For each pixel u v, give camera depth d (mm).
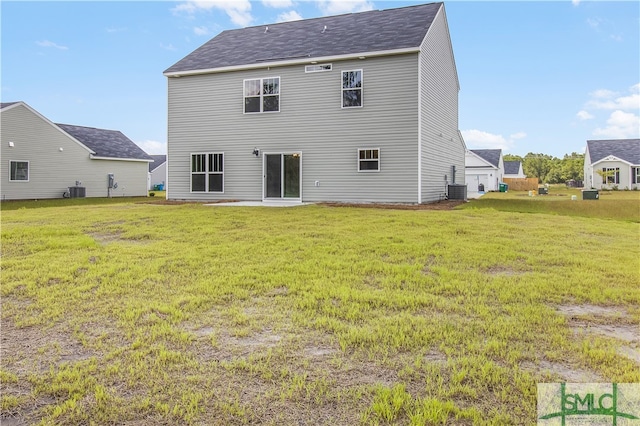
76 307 4402
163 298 4691
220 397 2662
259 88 17547
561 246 7586
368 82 16078
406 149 15664
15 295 4848
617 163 42656
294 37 19078
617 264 6168
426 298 4559
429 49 16719
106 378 2908
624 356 3201
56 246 7449
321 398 2629
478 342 3428
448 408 2473
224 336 3643
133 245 7734
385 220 10656
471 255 6758
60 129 26203
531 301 4516
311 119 16891
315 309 4297
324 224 10133
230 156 18078
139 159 31781
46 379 2904
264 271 5793
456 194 19375
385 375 2922
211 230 9250
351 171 16422
